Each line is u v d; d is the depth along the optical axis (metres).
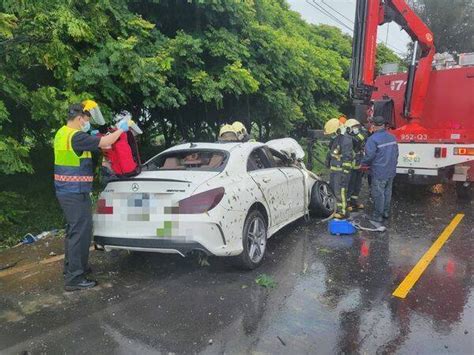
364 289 4.48
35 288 4.55
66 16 6.01
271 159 6.24
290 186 6.21
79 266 4.53
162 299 4.27
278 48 10.15
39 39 5.88
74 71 6.38
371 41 7.98
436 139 8.42
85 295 4.38
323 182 7.56
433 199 9.14
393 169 7.03
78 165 4.40
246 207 4.84
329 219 7.32
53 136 7.01
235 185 4.84
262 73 9.85
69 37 6.49
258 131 12.84
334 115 14.45
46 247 5.84
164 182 4.51
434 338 3.53
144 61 6.94
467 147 7.98
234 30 9.48
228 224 4.55
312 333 3.61
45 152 8.80
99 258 5.46
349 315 3.92
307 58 13.40
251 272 4.94
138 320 3.85
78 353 3.35
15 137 6.92
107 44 6.67
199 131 11.63
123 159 4.78
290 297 4.29
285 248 5.80
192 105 10.49
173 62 7.86
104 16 6.75
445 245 5.94
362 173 8.13
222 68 8.99
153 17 8.41
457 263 5.23
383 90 10.04
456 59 9.55
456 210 8.09
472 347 3.40
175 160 5.47
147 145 12.07
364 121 8.93
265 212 5.37
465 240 6.18
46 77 6.84
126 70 6.94
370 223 7.10
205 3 8.34
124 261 5.36
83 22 6.21
